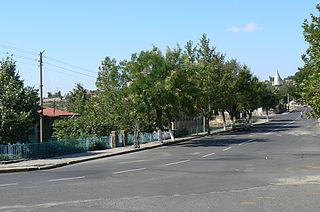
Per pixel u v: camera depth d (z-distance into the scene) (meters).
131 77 44.94
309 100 20.31
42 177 20.16
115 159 30.05
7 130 30.17
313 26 19.95
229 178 18.05
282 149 33.38
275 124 87.50
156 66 44.69
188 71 47.28
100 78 53.34
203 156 29.33
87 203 12.82
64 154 33.28
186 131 61.53
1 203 13.03
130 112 44.50
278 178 17.81
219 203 12.46
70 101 80.62
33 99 33.09
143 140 47.00
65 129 43.91
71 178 19.25
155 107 44.53
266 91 102.25
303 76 21.52
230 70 71.12
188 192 14.55
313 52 19.92
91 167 24.56
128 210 11.67
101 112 50.38
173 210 11.56
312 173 19.25
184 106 46.59
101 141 38.94
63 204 12.73
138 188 15.63
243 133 61.16
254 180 17.33
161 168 22.62
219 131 68.12
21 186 16.97
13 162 27.44
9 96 31.34
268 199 13.02
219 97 64.69
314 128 67.75
